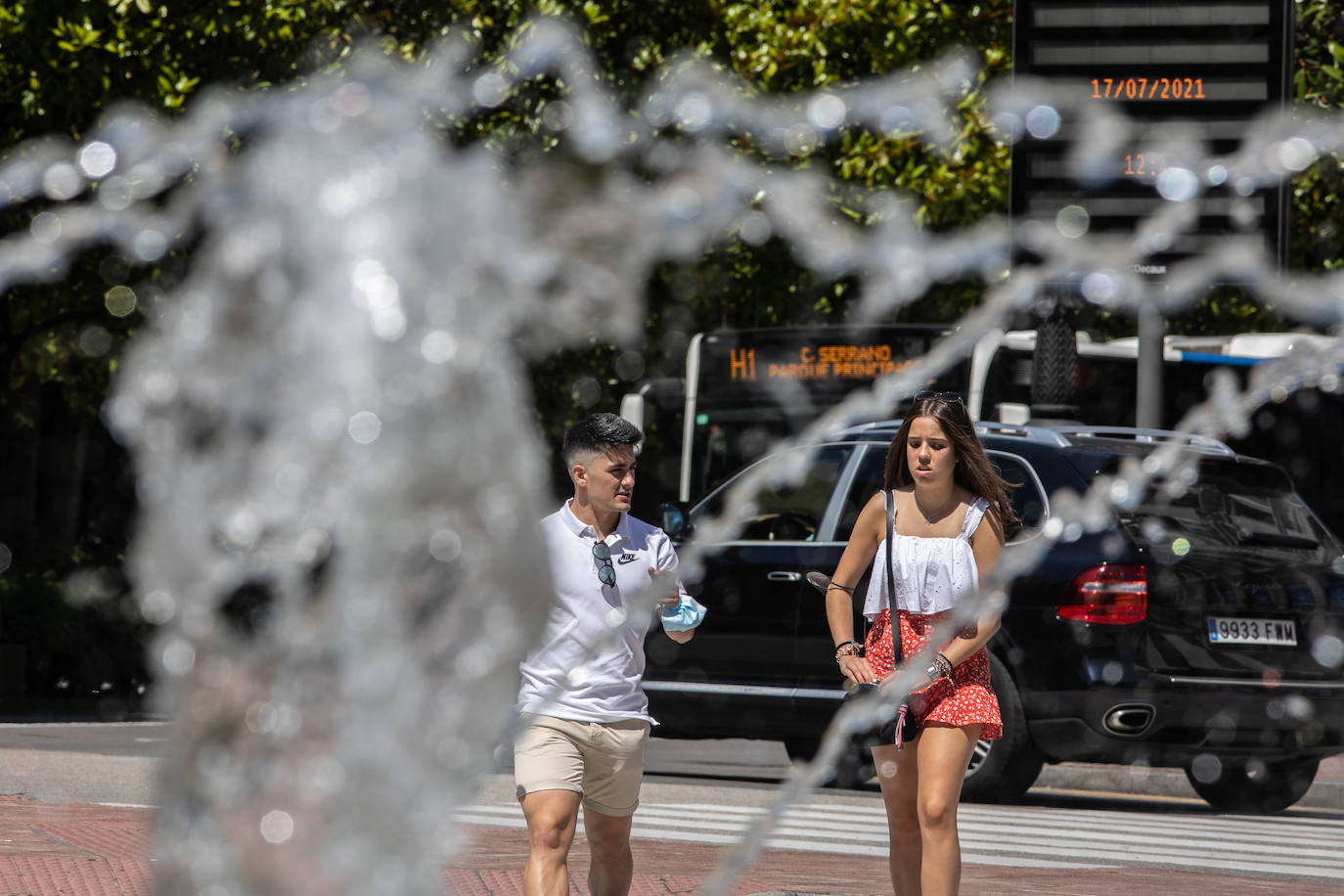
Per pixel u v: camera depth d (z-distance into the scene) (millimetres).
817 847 28219
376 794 5359
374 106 5500
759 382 61250
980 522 17641
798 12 72000
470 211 5422
